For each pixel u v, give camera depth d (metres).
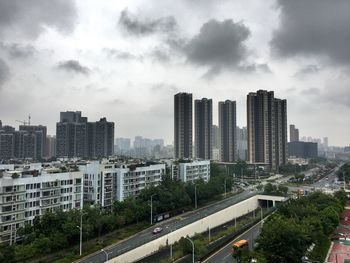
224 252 114.56
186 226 142.50
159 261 109.44
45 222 116.25
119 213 148.62
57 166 171.12
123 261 106.12
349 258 107.38
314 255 107.75
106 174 170.38
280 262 92.19
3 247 103.56
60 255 112.19
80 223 120.44
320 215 132.00
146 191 171.25
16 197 123.94
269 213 174.25
